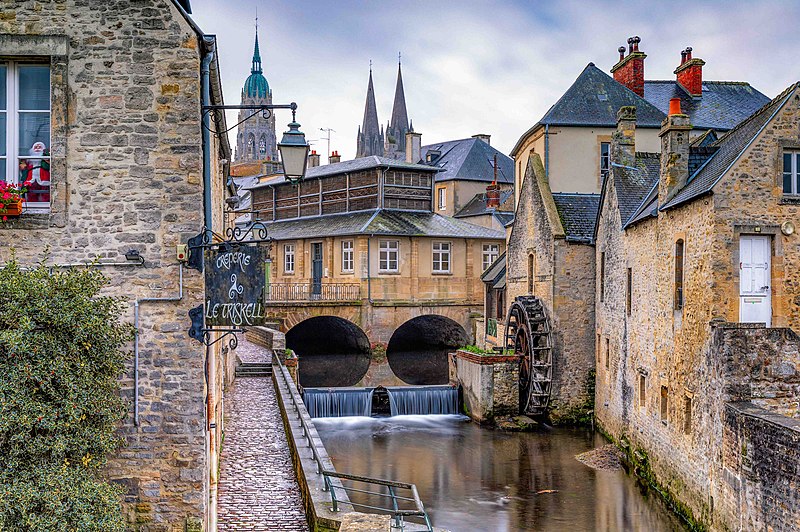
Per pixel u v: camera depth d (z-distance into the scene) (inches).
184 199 369.7
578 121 1098.7
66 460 298.8
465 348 1126.4
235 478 568.1
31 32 363.3
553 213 1024.2
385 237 1542.8
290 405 748.6
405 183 1638.8
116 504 303.9
